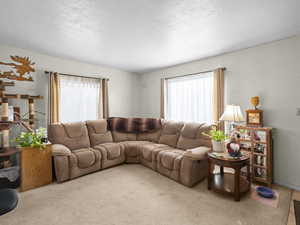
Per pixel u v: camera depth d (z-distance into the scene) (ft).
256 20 6.50
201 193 7.60
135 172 10.02
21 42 8.86
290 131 8.11
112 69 14.53
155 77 15.21
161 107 14.29
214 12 5.95
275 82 8.53
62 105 11.69
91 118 13.12
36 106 10.53
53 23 6.82
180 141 10.61
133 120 13.24
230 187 7.55
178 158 8.62
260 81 9.04
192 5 5.53
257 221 5.76
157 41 8.61
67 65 11.85
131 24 6.86
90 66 13.09
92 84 13.19
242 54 9.73
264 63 8.89
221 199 7.11
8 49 9.39
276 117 8.52
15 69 9.61
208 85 11.59
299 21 6.56
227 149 7.64
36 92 10.51
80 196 7.30
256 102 8.70
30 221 5.73
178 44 9.01
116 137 12.53
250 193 7.61
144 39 8.38
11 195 4.02
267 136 8.07
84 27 7.14
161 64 13.05
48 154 8.48
